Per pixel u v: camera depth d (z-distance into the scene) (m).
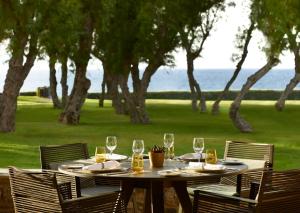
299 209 5.66
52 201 5.24
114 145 6.86
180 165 6.49
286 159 14.69
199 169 5.98
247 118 31.62
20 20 19.83
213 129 24.88
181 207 6.97
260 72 23.38
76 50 23.77
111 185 7.38
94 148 17.39
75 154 7.61
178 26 25.56
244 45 29.53
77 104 26.41
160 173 5.85
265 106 41.12
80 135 21.59
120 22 25.67
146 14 24.86
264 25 21.78
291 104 44.19
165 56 26.70
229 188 7.11
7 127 22.05
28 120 29.14
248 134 23.02
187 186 7.23
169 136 7.01
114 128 24.61
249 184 7.21
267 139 21.00
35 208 5.39
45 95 57.62
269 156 7.38
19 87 22.03
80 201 5.29
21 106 41.28
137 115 27.44
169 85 137.88
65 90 37.94
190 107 42.09
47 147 7.36
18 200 5.53
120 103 33.84
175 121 29.02
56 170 6.82
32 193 5.38
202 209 5.91
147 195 6.90
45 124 26.42
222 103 49.47
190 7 25.53
